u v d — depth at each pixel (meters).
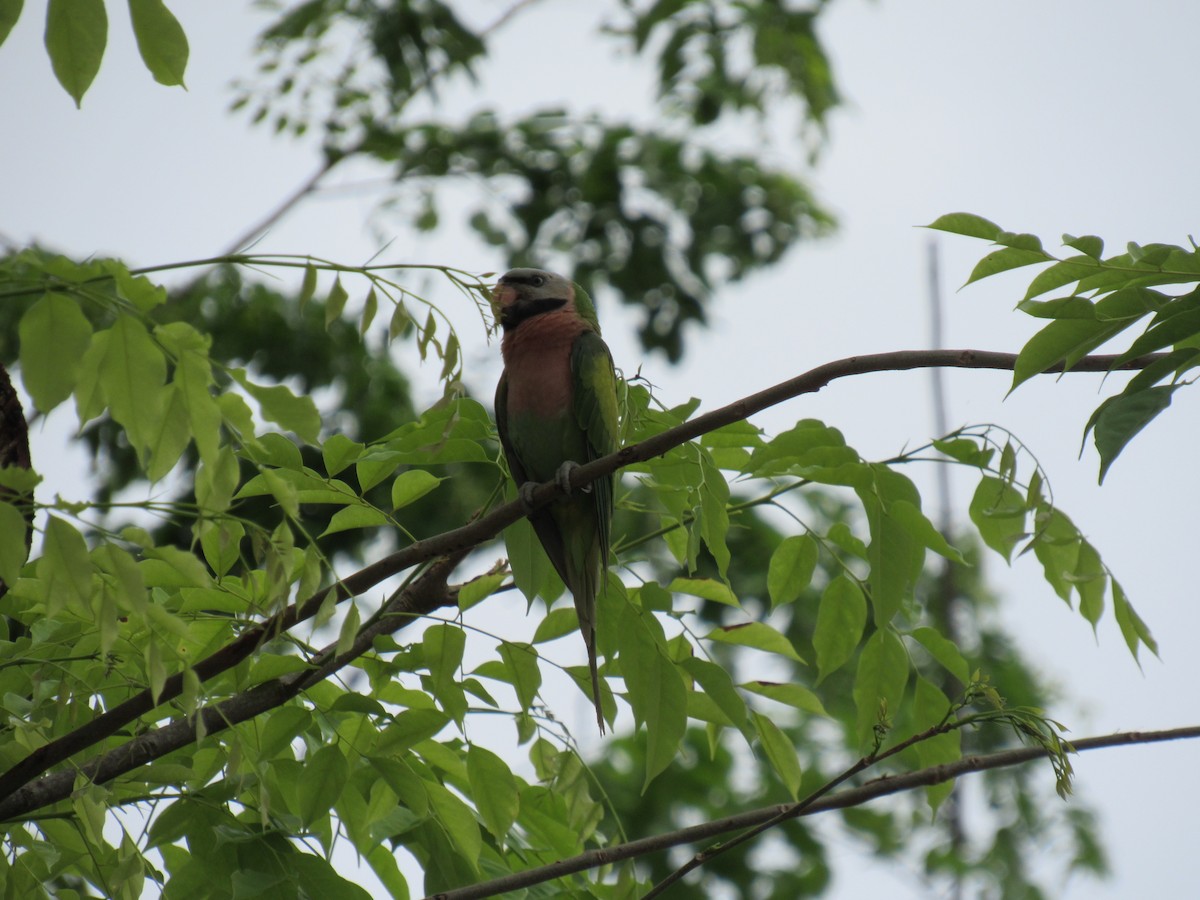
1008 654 18.66
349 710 6.33
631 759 15.95
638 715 6.84
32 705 6.43
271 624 5.93
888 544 7.22
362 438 16.12
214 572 6.82
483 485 15.32
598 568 8.89
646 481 7.94
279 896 5.96
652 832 15.02
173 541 14.12
